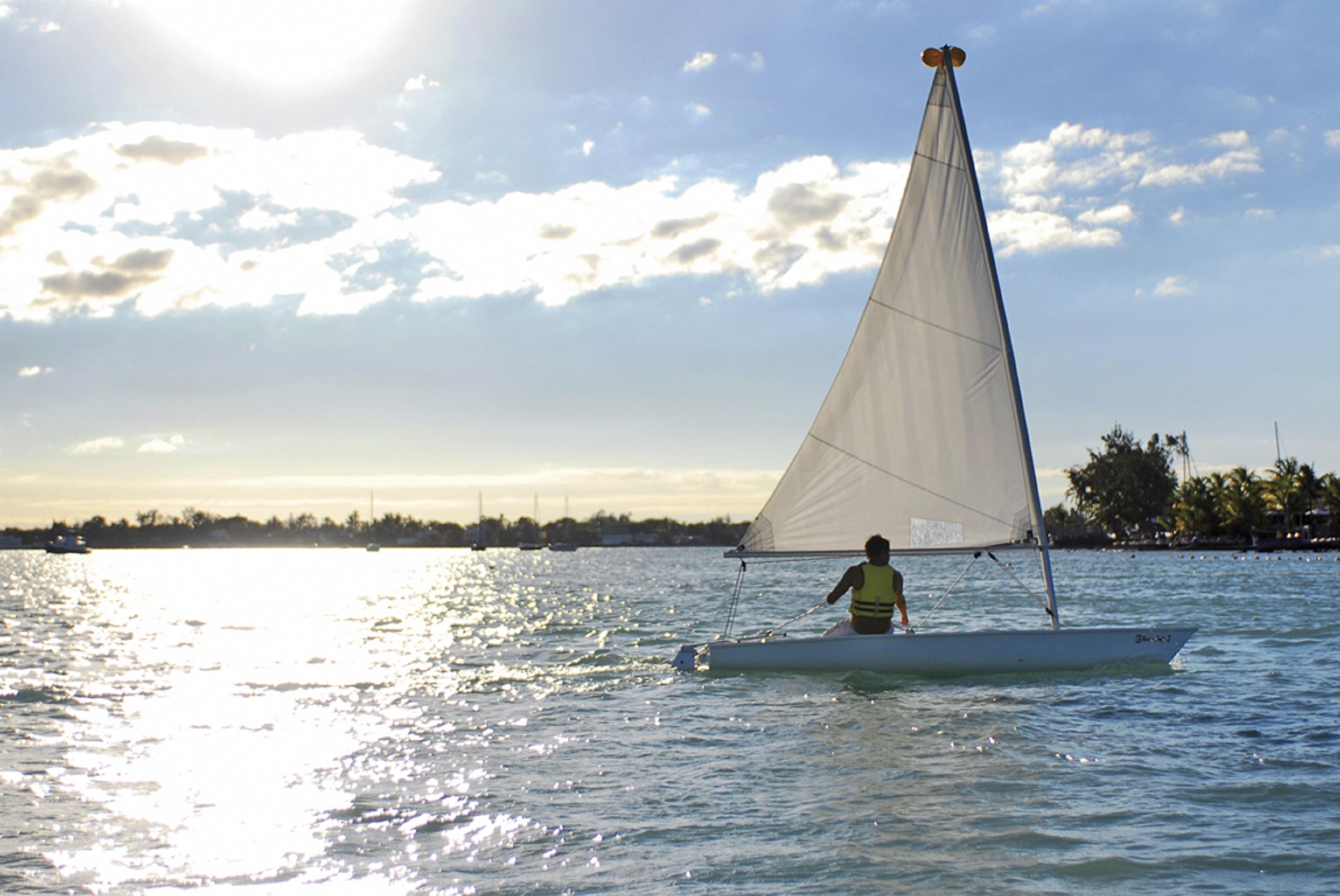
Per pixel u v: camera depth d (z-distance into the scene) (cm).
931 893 568
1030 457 1358
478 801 784
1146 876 588
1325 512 12481
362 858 650
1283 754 886
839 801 762
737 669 1423
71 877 620
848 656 1373
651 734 1036
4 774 891
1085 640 1350
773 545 1573
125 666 1706
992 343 1391
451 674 1566
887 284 1498
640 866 624
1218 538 13550
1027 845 646
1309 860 611
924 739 971
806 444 1558
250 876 619
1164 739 954
